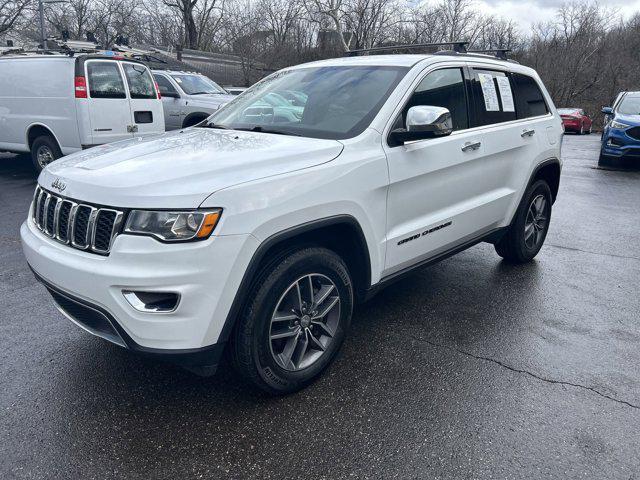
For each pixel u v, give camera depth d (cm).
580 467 248
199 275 242
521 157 466
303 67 425
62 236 277
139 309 243
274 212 262
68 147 854
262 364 278
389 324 391
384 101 342
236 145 307
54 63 833
